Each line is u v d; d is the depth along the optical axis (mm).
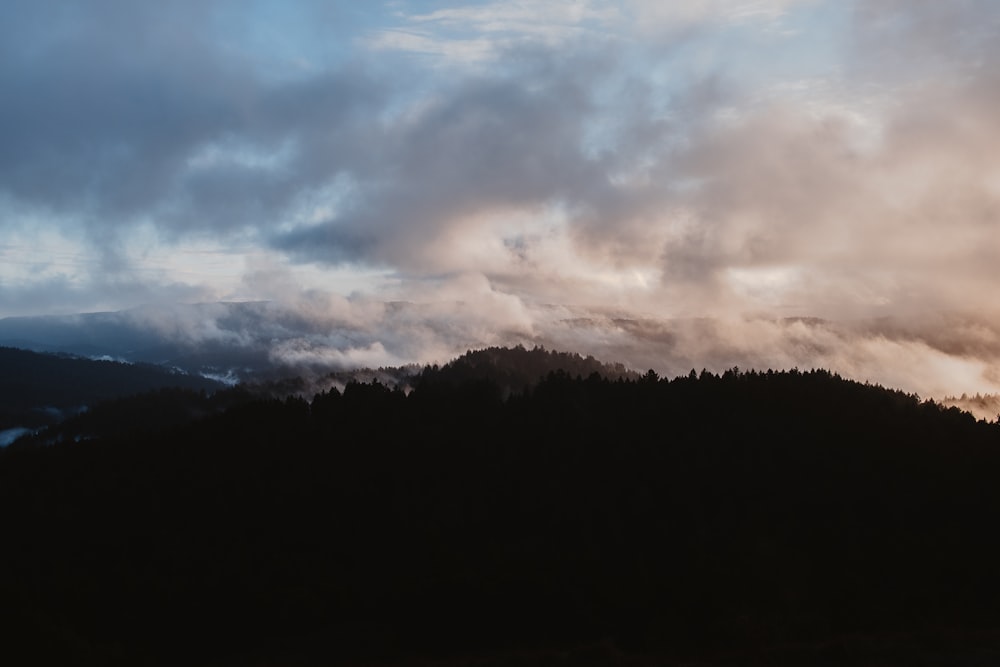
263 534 61875
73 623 49188
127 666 44625
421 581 50562
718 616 41594
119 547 61500
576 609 44156
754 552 49469
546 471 65062
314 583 53188
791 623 40844
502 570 49844
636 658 35500
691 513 56375
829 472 61656
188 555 59188
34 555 60938
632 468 63844
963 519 54312
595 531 54781
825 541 51844
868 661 32125
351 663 42281
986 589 44281
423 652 43188
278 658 44469
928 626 38844
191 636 48406
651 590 45438
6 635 43062
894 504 56250
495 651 41688
